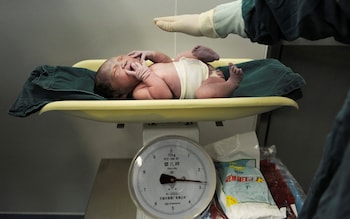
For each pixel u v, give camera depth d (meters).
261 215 0.70
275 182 0.84
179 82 0.69
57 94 0.66
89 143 1.14
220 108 0.62
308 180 1.18
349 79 0.96
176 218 0.70
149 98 0.68
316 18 0.47
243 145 0.85
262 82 0.74
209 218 0.72
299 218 0.46
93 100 0.64
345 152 0.34
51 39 0.96
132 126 1.11
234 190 0.76
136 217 0.77
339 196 0.34
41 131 1.11
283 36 0.56
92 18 0.93
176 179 0.71
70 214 1.32
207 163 0.72
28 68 1.00
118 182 0.96
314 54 0.93
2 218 1.30
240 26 0.60
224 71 0.80
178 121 0.69
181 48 0.99
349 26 0.46
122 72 0.69
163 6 0.92
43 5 0.91
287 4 0.50
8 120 1.08
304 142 1.10
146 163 0.71
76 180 1.23
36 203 1.28
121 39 0.97
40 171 1.20
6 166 1.17
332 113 1.03
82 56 0.99
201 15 0.67
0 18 0.92
